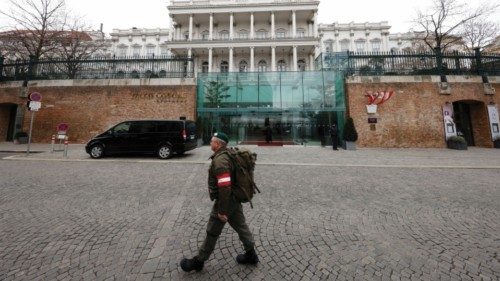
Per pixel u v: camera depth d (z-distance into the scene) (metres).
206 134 17.98
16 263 2.90
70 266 2.86
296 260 3.05
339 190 6.16
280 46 39.06
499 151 14.24
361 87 16.53
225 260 3.04
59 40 21.28
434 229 3.96
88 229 3.84
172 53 41.72
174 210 4.69
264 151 14.26
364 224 4.15
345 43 47.69
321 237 3.68
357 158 11.39
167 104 17.22
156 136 10.83
